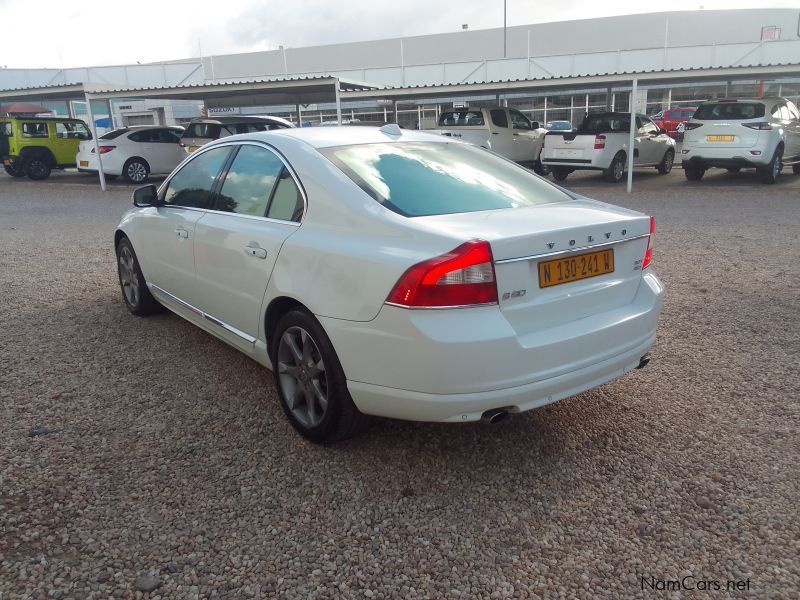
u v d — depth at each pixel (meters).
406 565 2.41
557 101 38.31
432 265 2.56
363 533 2.59
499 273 2.63
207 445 3.25
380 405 2.83
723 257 7.26
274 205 3.46
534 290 2.76
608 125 16.23
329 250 2.94
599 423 3.47
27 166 19.00
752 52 22.12
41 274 6.95
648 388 3.88
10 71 27.27
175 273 4.39
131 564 2.39
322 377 3.13
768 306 5.38
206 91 16.19
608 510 2.73
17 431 3.37
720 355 4.35
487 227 2.78
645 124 17.20
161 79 23.28
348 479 2.96
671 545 2.50
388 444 3.27
